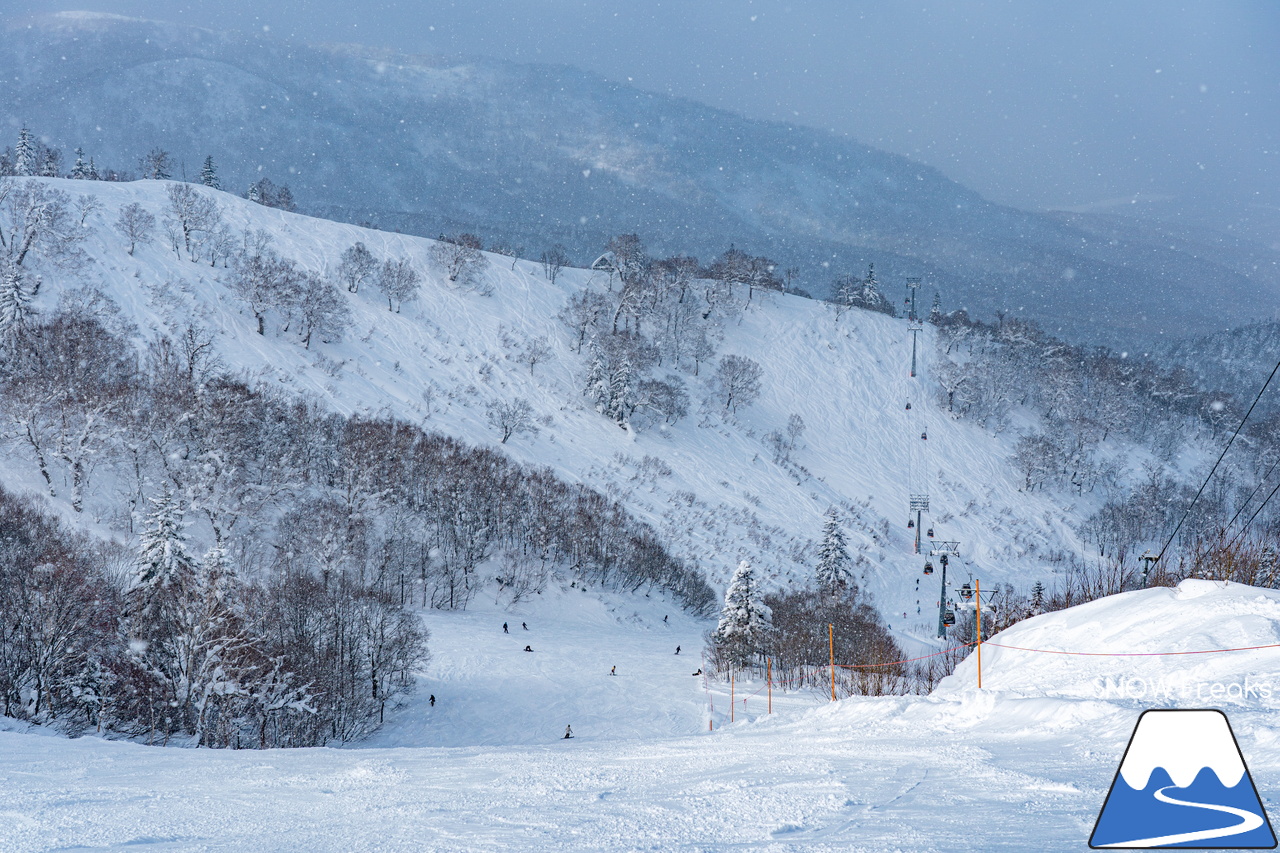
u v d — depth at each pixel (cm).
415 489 10394
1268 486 15300
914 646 7900
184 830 743
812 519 13388
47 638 4488
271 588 6216
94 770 1314
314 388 13425
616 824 590
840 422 17450
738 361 17612
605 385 15188
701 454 15012
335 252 18862
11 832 764
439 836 607
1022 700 1111
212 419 9050
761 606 6931
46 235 14312
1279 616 1380
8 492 8162
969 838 424
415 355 15825
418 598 8994
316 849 597
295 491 9475
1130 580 3297
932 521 14138
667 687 6769
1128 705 955
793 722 1847
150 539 5134
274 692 4556
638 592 10200
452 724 5869
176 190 17562
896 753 898
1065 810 499
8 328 10269
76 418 8856
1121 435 18238
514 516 10475
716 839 503
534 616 9038
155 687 4388
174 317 14150
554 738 5597
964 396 18038
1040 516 14800
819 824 521
